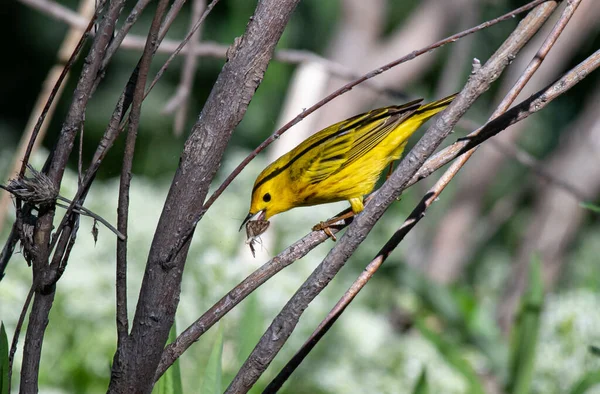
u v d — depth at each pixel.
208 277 9.73
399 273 12.40
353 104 17.22
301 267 11.59
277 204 8.85
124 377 4.53
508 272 19.19
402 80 17.86
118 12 4.45
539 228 18.16
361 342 10.77
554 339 9.98
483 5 18.78
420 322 9.02
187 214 4.42
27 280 9.99
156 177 19.44
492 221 20.56
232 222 11.05
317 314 10.67
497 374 10.12
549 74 16.95
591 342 9.84
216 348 5.83
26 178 4.46
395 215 17.12
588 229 20.55
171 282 4.46
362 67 17.58
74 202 4.44
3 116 22.73
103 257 10.66
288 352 10.36
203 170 4.39
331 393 10.12
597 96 18.69
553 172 18.56
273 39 4.34
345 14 17.55
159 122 19.70
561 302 10.46
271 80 17.81
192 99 20.58
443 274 17.98
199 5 8.30
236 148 19.31
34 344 4.63
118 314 4.48
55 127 20.64
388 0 21.44
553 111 21.48
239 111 4.36
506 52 4.33
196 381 9.16
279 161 8.87
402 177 4.40
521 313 8.52
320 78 13.45
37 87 22.91
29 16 22.30
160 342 4.52
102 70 4.51
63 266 4.55
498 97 17.69
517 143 19.44
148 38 4.11
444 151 4.92
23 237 4.54
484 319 10.45
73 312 9.76
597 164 18.14
